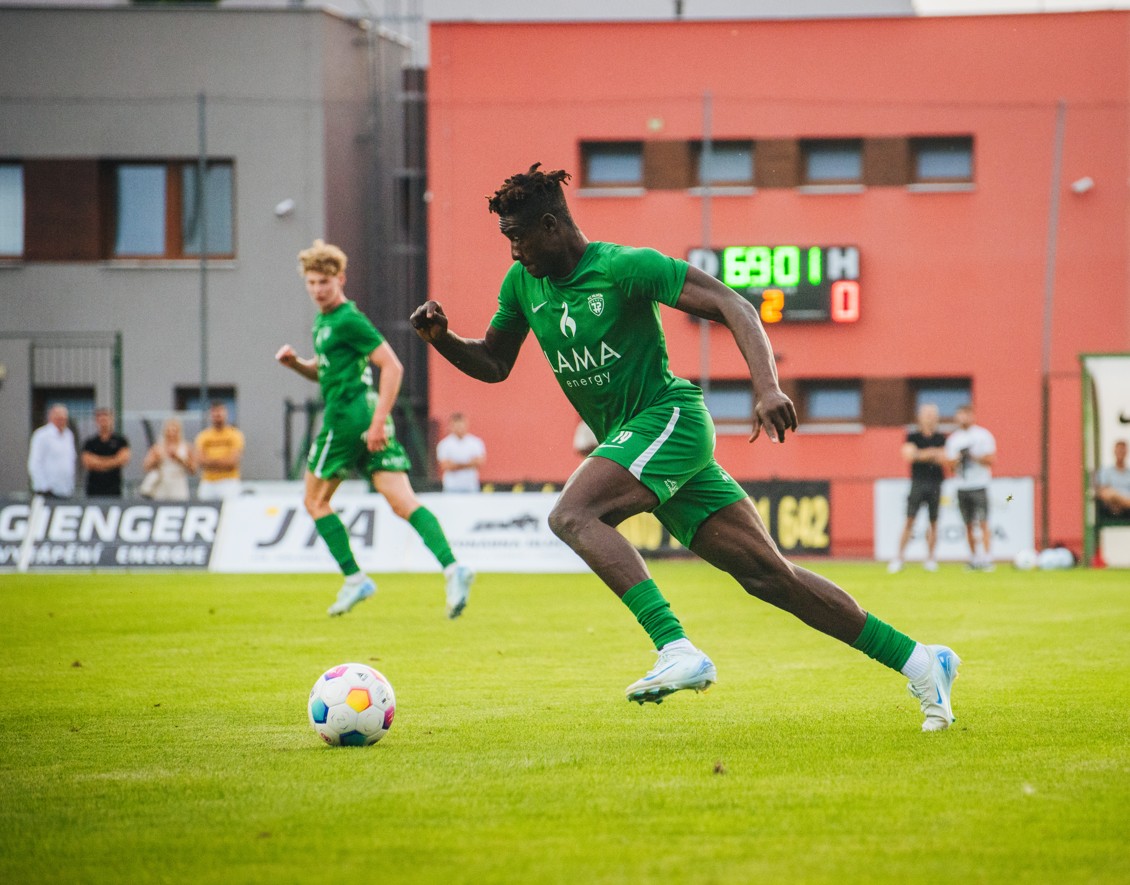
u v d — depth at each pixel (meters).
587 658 27.55
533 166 17.31
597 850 12.12
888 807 13.70
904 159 84.56
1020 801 13.95
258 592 45.88
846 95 84.88
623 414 17.72
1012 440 83.81
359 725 17.41
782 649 28.89
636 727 18.84
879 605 40.19
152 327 86.19
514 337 18.92
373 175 89.19
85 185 86.56
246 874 11.54
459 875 11.39
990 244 84.00
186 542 58.50
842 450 84.25
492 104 85.12
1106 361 63.28
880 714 19.84
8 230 87.50
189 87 86.56
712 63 85.31
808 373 84.12
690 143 85.69
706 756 16.52
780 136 85.12
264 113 86.25
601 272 17.16
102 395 85.38
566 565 57.41
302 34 86.25
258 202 86.25
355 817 13.47
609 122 85.44
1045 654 27.53
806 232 85.12
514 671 25.45
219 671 25.56
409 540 57.69
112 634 32.31
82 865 11.90
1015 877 11.24
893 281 84.31
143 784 15.14
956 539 65.12
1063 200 83.94
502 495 57.97
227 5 88.56
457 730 18.72
